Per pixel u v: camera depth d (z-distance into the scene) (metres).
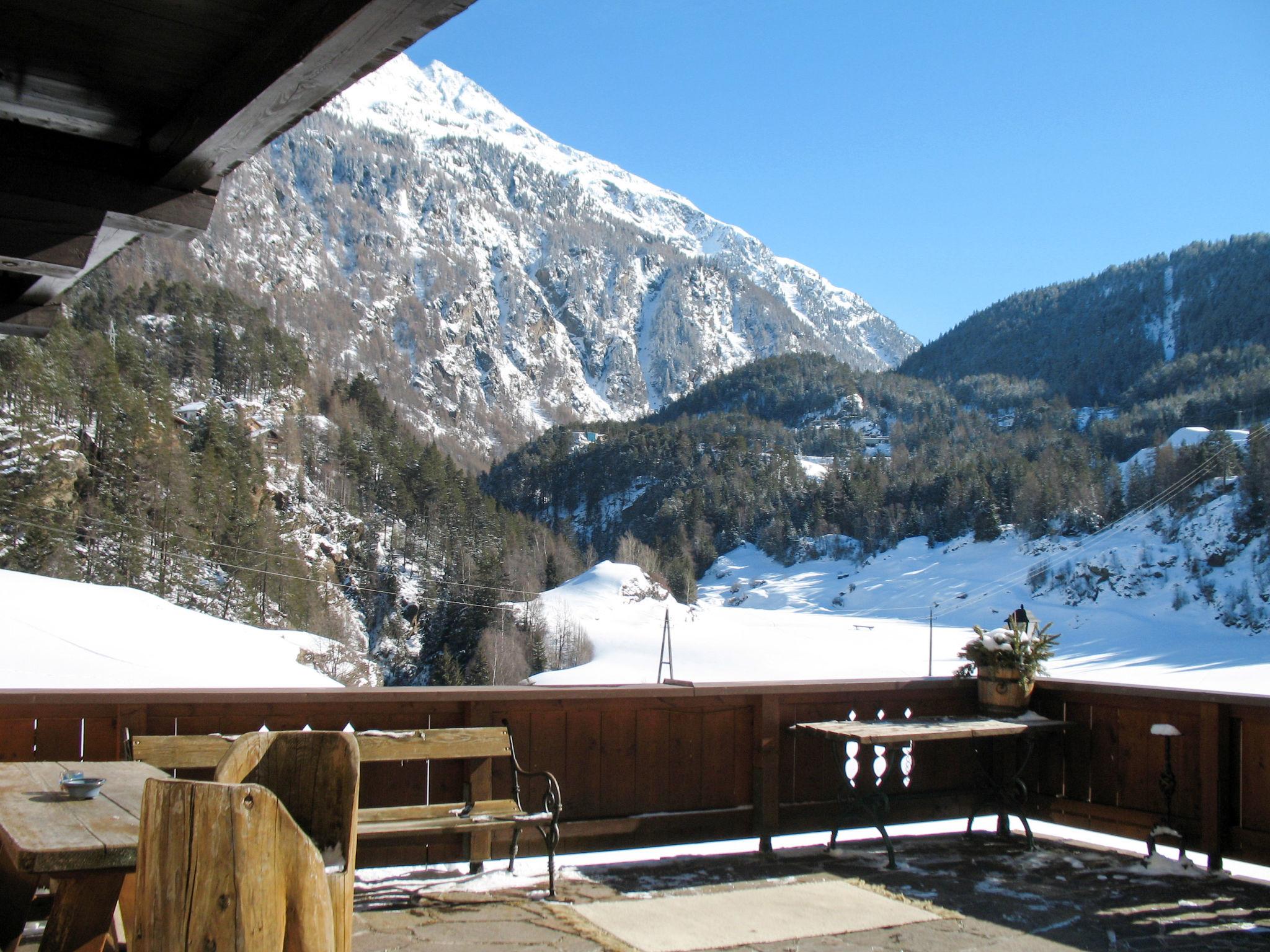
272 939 1.42
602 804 4.34
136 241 2.90
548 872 3.86
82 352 65.38
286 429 84.25
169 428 67.44
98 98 2.32
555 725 4.25
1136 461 107.88
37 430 53.06
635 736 4.44
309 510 76.56
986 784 5.30
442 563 77.56
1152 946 3.35
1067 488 106.75
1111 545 93.50
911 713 5.12
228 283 197.12
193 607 54.34
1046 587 90.56
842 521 126.19
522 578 80.50
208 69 2.16
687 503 137.75
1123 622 80.12
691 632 74.44
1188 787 4.54
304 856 1.47
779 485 139.50
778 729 4.70
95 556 52.12
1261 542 82.94
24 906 2.25
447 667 60.31
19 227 2.44
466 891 3.71
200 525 60.44
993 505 110.88
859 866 4.34
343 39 1.71
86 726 3.48
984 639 5.14
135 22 1.94
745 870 4.21
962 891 3.96
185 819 1.41
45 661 23.84
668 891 3.81
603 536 142.00
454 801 4.04
